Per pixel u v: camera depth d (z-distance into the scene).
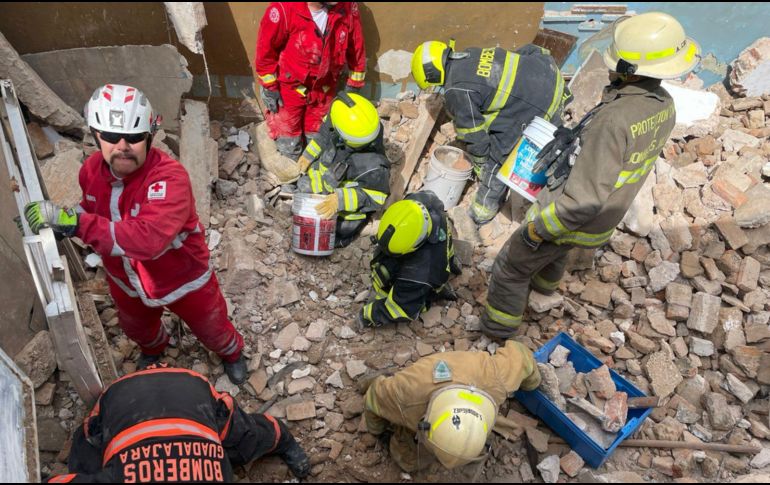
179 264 2.43
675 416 3.15
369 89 4.78
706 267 3.62
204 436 2.00
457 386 2.36
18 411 2.32
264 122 4.39
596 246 2.94
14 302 2.81
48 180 3.42
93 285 3.36
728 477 2.93
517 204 4.18
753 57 4.48
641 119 2.47
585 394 3.09
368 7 4.19
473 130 3.81
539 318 3.62
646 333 3.48
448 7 4.29
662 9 4.54
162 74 3.71
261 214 3.98
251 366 3.27
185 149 3.89
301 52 3.72
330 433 3.08
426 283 3.21
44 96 3.55
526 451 3.02
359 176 3.81
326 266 3.89
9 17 3.54
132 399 2.04
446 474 2.81
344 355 3.44
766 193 3.78
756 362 3.23
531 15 4.45
